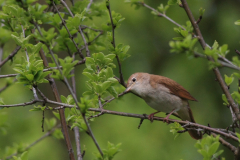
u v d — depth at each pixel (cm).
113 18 793
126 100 1535
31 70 630
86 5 938
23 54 1459
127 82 982
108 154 605
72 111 707
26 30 812
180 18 1579
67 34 835
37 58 750
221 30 1559
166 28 1603
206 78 1536
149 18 1609
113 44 754
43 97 656
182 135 1503
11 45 1485
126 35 1603
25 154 636
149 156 1433
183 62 1556
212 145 543
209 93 1542
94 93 689
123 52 759
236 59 526
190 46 523
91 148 1467
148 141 1458
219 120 1527
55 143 1594
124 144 1452
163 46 1644
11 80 898
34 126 1535
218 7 1598
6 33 876
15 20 784
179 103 967
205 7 1580
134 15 1593
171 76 1545
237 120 688
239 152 632
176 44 529
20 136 1501
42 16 724
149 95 964
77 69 1650
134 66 1593
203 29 1590
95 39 936
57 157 1532
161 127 1488
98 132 1502
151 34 1638
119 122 1497
